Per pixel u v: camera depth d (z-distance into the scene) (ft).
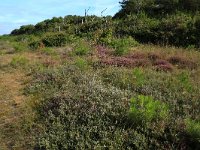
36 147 28.45
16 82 45.91
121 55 58.75
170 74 44.04
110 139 27.43
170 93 35.60
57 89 39.11
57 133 28.99
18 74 50.44
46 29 168.04
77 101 33.35
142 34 92.99
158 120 28.99
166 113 29.84
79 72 44.47
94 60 54.03
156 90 36.83
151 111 28.84
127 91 36.14
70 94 35.12
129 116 29.01
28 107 35.47
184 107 32.12
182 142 26.50
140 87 37.96
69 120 30.40
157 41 87.30
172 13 106.52
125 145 26.66
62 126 29.81
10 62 60.03
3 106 36.88
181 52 60.70
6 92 41.50
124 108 30.83
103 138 27.37
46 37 94.68
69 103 33.06
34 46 91.45
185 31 85.15
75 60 54.19
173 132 27.58
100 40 77.56
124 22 106.11
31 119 32.55
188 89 36.99
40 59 62.39
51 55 67.56
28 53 77.05
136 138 27.09
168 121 28.89
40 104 35.27
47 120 31.50
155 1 119.75
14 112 35.12
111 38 79.97
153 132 27.66
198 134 26.48
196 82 40.27
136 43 79.05
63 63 54.39
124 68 47.80
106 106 31.63
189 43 81.87
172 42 84.48
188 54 58.75
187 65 50.39
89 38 90.22
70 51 67.87
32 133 30.40
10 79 47.73
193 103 33.12
